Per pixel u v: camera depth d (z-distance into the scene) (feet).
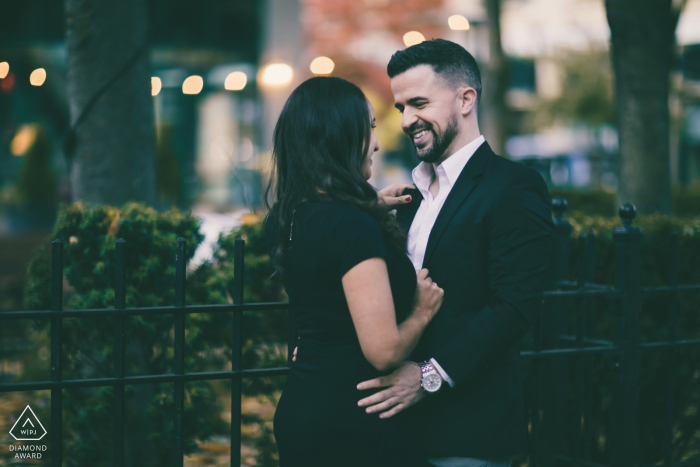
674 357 10.31
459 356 6.51
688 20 75.31
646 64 15.74
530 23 81.97
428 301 6.69
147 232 9.88
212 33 48.29
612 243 11.28
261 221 10.84
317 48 75.10
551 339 10.25
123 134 12.61
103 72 12.48
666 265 11.46
